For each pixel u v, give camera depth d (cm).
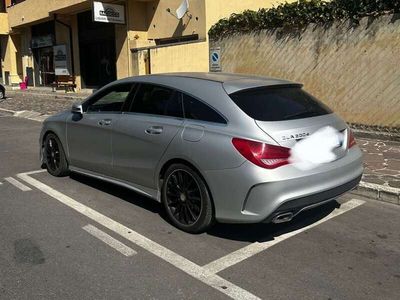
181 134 482
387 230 502
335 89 1048
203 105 481
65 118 670
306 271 406
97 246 457
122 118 566
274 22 1145
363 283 385
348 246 459
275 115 455
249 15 1206
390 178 658
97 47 2430
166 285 380
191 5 1778
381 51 952
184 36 1848
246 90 475
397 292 371
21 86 3111
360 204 589
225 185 441
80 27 2506
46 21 2809
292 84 520
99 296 363
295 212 441
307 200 440
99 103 619
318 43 1064
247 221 436
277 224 516
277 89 501
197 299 359
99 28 2352
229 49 1280
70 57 2620
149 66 1798
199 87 496
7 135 1177
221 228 505
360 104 1006
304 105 492
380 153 829
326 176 453
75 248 452
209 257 433
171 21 1909
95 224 517
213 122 466
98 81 2462
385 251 448
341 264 420
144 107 550
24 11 2903
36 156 890
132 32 2022
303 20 1080
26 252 443
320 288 376
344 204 588
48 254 439
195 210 480
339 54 1027
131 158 551
